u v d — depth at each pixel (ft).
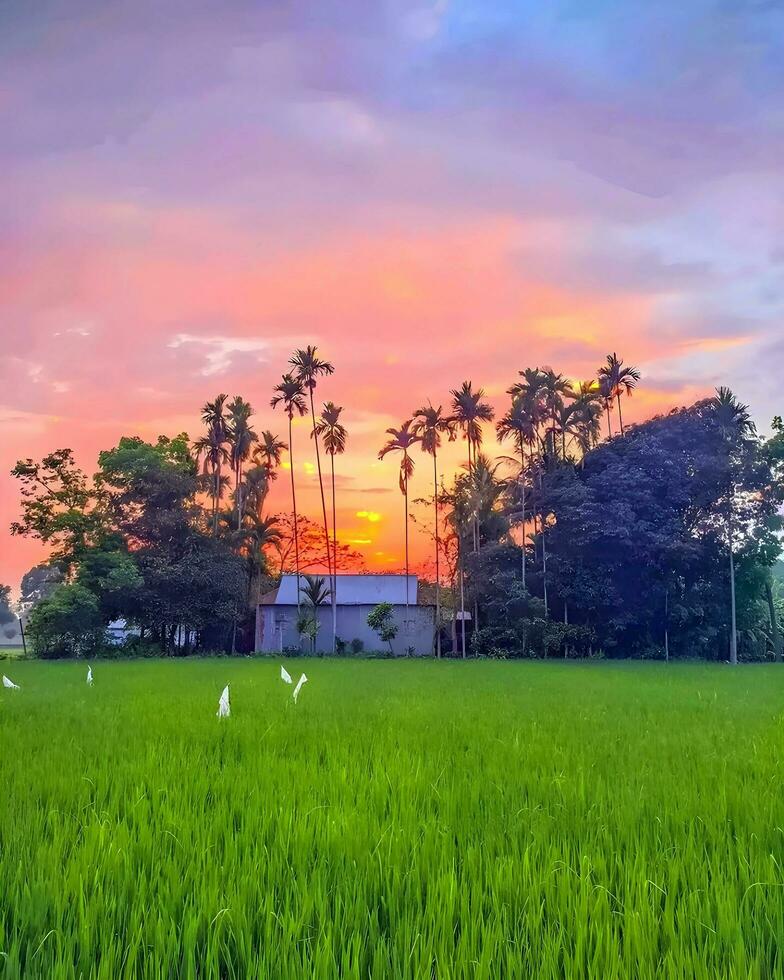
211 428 213.25
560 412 196.34
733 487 181.68
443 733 39.70
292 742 37.24
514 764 29.58
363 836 19.34
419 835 19.67
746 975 12.41
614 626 184.44
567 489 184.75
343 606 210.59
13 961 12.82
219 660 160.04
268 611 210.59
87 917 14.67
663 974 12.69
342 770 27.22
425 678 97.14
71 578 184.75
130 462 186.70
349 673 108.88
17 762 29.76
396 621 209.26
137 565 183.93
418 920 14.49
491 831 19.98
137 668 120.78
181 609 183.62
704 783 25.55
